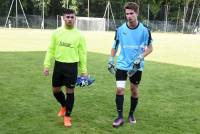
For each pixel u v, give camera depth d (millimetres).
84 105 11469
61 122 9547
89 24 87188
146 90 14211
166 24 98312
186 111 11164
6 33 56906
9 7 86625
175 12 101688
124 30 9398
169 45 45531
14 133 8547
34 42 39438
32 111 10492
